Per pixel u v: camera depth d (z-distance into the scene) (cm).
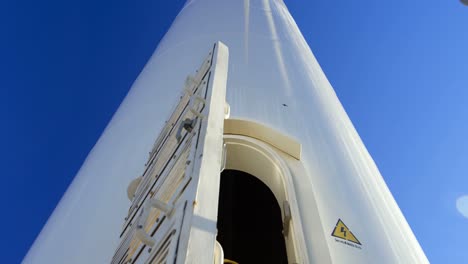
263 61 664
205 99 303
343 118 684
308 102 584
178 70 686
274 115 513
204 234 198
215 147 254
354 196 427
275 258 557
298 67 710
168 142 371
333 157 477
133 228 330
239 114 497
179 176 282
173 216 235
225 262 563
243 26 811
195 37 804
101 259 382
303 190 389
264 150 436
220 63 340
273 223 570
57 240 480
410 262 388
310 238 340
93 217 452
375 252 363
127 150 540
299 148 437
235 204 579
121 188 466
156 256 238
